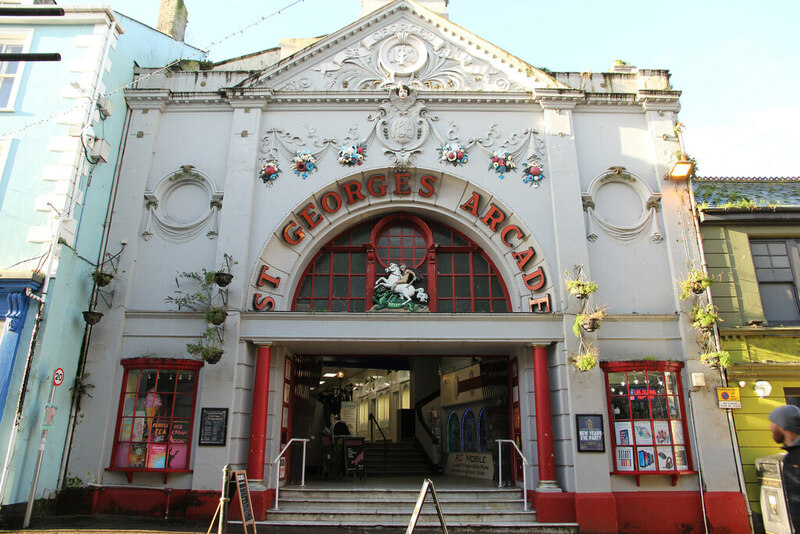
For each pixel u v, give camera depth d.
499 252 12.84
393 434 21.78
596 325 11.06
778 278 12.43
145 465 11.15
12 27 12.34
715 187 14.34
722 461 11.06
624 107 13.48
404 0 14.02
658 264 12.42
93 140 11.88
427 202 13.20
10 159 11.34
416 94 13.32
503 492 11.62
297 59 13.56
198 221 12.52
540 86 13.24
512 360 13.13
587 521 10.55
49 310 10.47
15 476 9.68
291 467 13.16
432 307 13.04
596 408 11.23
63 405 11.02
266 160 12.96
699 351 11.70
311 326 11.67
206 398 11.20
